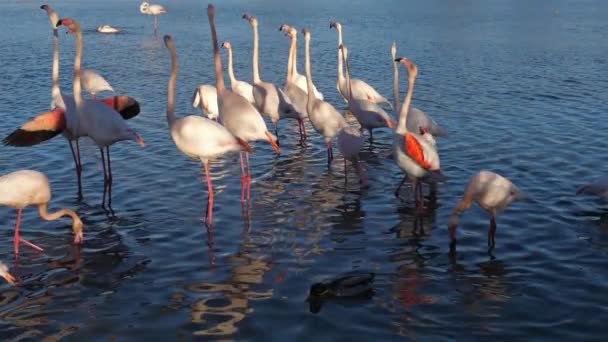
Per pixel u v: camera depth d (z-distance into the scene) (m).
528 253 8.48
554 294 7.37
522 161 12.45
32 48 31.33
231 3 61.72
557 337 6.47
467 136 14.52
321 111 12.80
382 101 17.66
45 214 8.81
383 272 8.01
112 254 8.57
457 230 9.29
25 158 13.00
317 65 26.27
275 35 36.53
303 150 13.96
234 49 31.06
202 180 11.77
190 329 6.68
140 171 12.30
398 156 9.92
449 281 7.75
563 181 11.20
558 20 43.41
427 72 24.02
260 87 14.98
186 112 17.41
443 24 41.47
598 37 34.03
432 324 6.74
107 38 36.19
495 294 7.39
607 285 7.56
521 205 10.11
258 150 13.94
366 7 55.31
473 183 8.66
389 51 29.81
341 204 10.46
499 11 50.66
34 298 7.37
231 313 7.01
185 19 47.22
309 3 60.44
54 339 6.50
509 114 16.75
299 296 7.38
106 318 6.92
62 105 12.72
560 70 24.05
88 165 12.62
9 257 8.46
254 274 7.97
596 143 13.61
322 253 8.59
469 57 27.58
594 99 18.53
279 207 10.35
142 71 24.77
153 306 7.18
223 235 9.22
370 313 6.98
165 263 8.31
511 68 24.62
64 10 54.28
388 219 9.78
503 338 6.46
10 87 21.06
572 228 9.21
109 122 10.72
